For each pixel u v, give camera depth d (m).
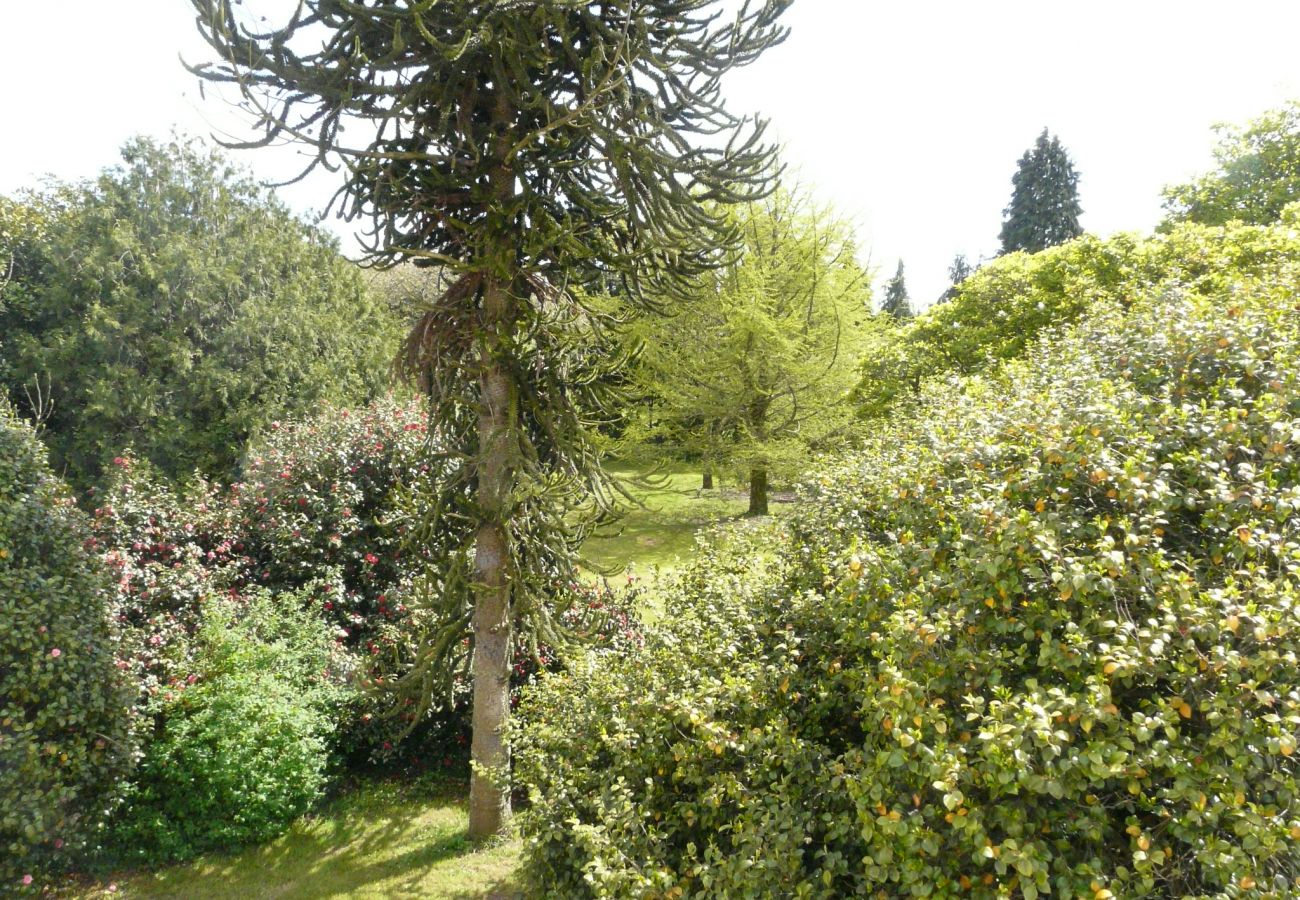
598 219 4.32
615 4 3.43
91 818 4.58
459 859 4.85
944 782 2.14
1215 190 14.14
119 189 12.55
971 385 6.42
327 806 5.68
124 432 12.03
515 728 4.51
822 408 14.74
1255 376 3.42
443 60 3.43
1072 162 23.80
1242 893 1.84
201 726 5.00
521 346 4.20
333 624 6.48
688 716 3.21
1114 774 2.04
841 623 3.30
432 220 4.22
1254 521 2.63
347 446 7.34
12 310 12.06
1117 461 2.98
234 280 13.21
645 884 2.71
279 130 3.43
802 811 2.91
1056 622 2.58
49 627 4.48
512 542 4.62
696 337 14.58
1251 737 2.03
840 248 14.34
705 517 17.05
